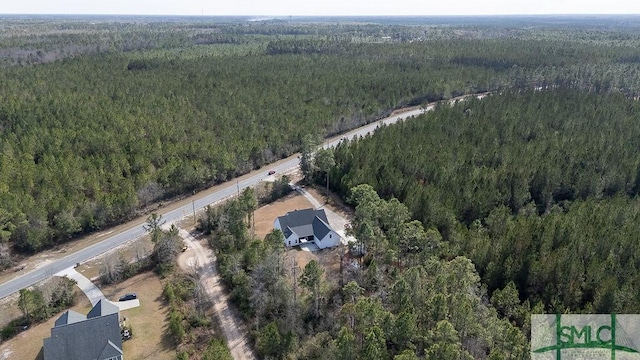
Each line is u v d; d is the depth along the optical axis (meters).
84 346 53.88
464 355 47.12
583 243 73.50
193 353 58.91
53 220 84.44
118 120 122.75
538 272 67.69
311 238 82.81
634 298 61.22
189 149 112.38
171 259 77.44
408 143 117.94
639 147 120.69
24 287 70.50
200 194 104.31
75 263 77.06
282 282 64.12
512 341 51.03
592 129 131.50
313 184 109.44
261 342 57.56
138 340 60.22
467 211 90.88
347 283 63.81
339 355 49.88
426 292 57.75
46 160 98.50
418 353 50.84
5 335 60.78
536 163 106.19
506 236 75.69
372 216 76.19
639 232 77.50
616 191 102.12
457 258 63.81
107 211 88.56
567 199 101.50
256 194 102.19
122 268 73.75
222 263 74.69
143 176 97.94
